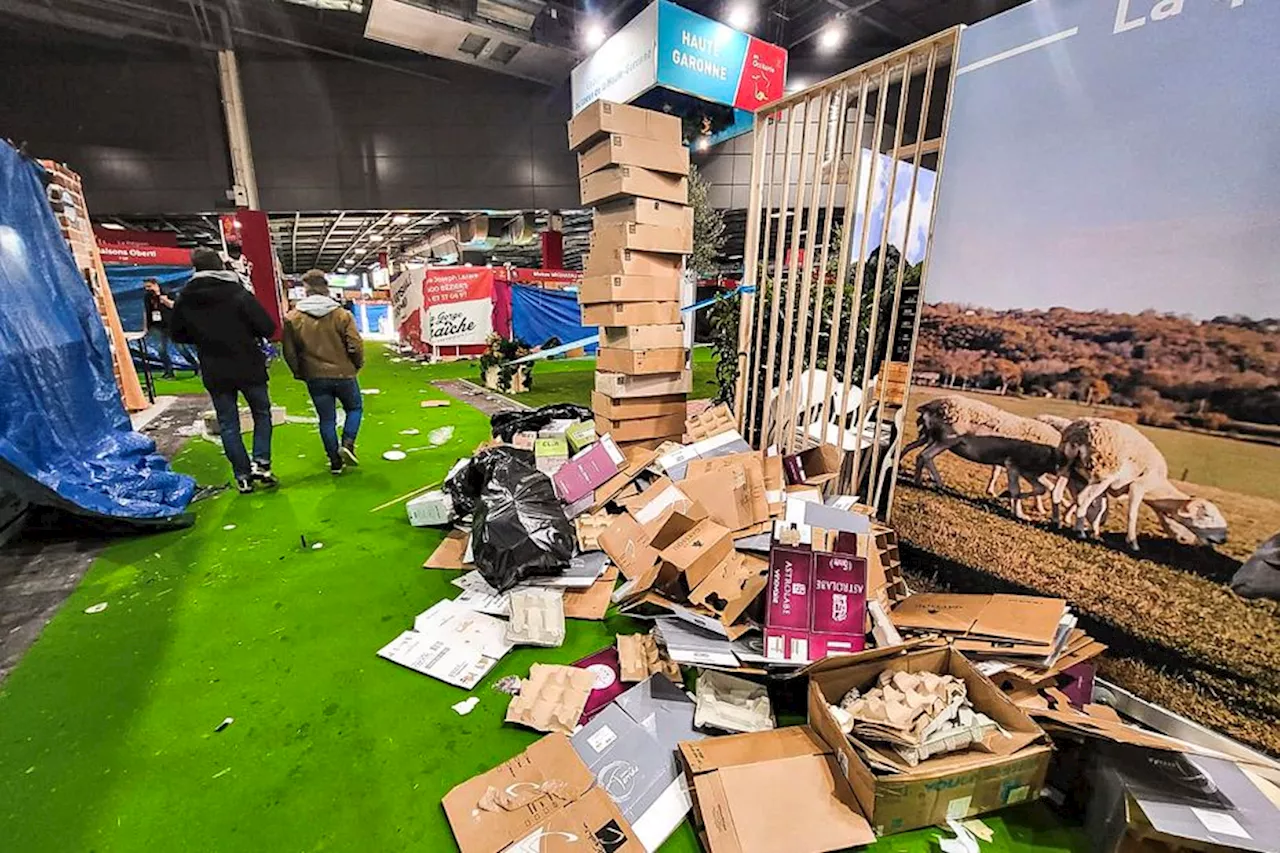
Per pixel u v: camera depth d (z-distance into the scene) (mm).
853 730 1383
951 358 1959
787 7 8578
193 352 7766
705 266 5801
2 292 2598
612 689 1766
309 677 1822
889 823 1266
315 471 3818
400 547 2727
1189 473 1440
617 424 3098
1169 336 1443
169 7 7949
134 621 2115
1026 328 1741
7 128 8672
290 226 13445
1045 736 1323
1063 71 1576
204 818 1343
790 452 2633
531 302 11070
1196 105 1343
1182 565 1474
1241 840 1079
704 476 2279
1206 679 1452
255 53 9406
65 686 1769
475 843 1252
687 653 1677
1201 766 1264
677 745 1465
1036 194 1672
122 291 7727
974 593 1995
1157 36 1387
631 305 2926
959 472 1985
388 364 10180
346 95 9875
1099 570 1646
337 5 7844
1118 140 1484
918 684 1492
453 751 1540
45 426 2666
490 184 10602
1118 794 1208
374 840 1288
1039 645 1579
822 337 2832
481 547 2281
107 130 9062
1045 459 1744
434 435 4773
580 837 1255
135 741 1563
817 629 1691
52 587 2342
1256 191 1268
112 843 1286
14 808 1367
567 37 8859
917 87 2463
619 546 2164
